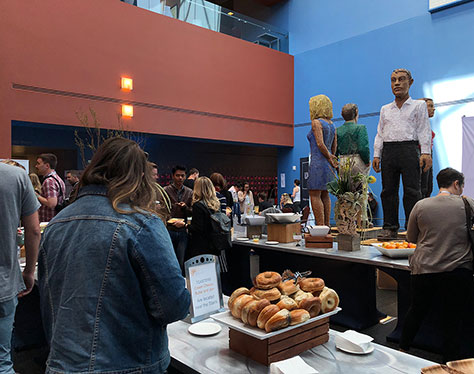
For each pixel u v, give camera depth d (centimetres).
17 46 618
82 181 113
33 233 196
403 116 425
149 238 101
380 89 896
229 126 918
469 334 279
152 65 780
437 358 292
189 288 170
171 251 106
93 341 95
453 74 788
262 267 438
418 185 421
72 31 675
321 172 461
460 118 780
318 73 1013
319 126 459
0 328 178
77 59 680
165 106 800
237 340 137
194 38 852
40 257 109
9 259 179
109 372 95
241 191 939
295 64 1065
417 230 254
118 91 730
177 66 821
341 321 363
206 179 366
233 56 927
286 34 1071
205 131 872
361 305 356
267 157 1479
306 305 137
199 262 176
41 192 411
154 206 114
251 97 962
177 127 823
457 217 238
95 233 100
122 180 107
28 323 322
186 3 843
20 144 863
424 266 243
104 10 714
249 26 976
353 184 351
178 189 433
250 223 437
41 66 641
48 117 648
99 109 707
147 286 100
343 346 139
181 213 414
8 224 178
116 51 729
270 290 141
